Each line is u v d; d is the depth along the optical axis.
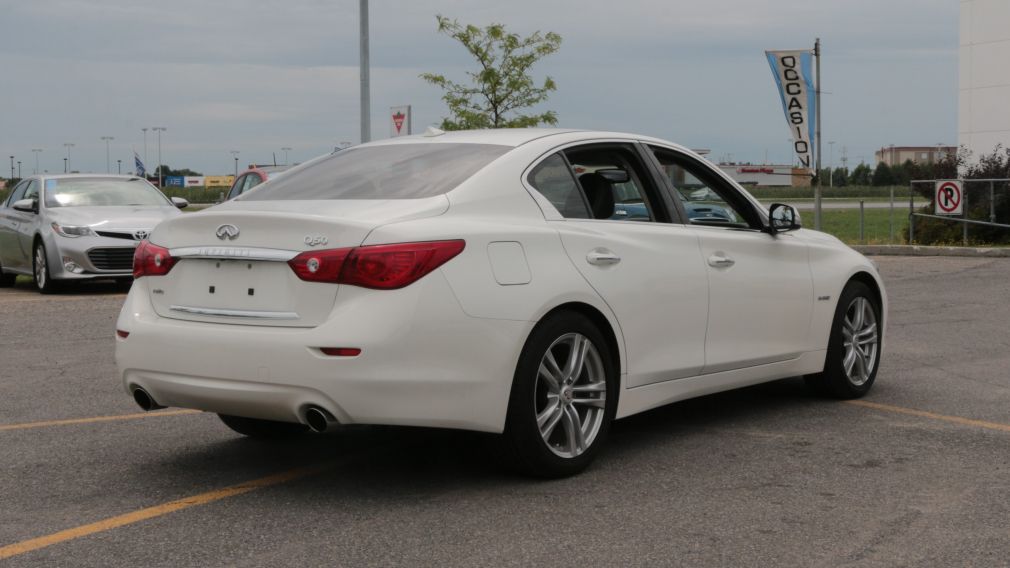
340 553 4.02
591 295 5.12
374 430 6.19
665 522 4.36
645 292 5.43
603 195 5.53
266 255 4.63
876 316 7.21
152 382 4.89
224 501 4.74
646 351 5.46
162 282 5.00
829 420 6.33
